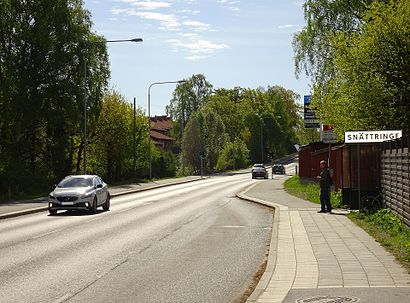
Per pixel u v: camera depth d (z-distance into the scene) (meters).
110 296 8.80
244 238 16.08
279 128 121.19
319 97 31.72
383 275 9.42
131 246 14.52
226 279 10.12
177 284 9.70
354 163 21.58
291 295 8.17
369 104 25.09
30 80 46.53
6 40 46.31
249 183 58.22
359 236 14.68
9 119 45.22
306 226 17.47
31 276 10.56
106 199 27.38
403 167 15.70
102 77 51.84
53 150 50.28
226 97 126.75
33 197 37.88
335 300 7.72
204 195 39.16
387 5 26.41
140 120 66.81
